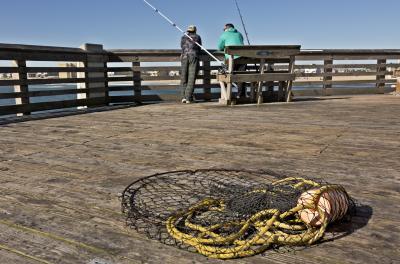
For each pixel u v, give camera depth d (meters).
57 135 4.17
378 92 9.52
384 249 1.52
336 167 2.71
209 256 1.47
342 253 1.49
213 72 8.16
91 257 1.48
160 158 3.04
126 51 7.54
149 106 7.21
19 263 1.44
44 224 1.79
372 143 3.49
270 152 3.20
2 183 2.42
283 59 7.86
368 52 9.14
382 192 2.18
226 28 7.38
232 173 2.56
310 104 7.00
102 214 1.90
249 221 1.63
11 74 5.82
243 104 7.13
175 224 1.75
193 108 6.68
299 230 1.65
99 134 4.19
